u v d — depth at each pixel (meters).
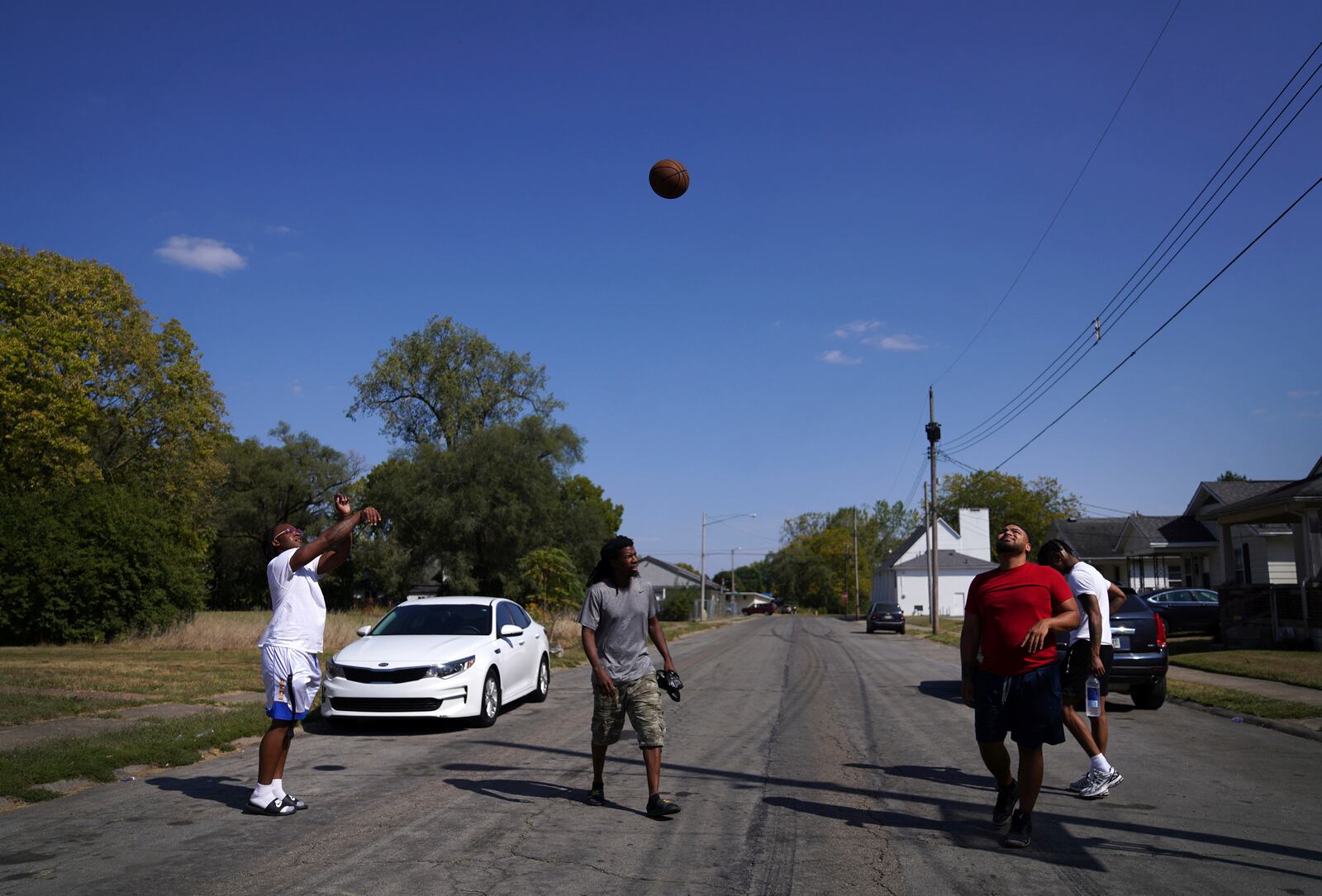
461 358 56.09
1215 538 36.50
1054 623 5.63
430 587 51.06
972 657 5.93
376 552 50.72
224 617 27.28
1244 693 12.95
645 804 6.86
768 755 9.00
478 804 6.81
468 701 10.59
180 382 39.38
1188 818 6.43
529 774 8.04
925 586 72.44
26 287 32.88
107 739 8.75
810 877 5.08
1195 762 8.56
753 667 20.19
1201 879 5.05
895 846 5.72
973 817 6.48
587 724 11.24
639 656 6.66
